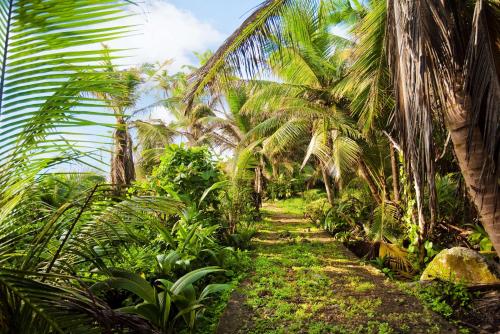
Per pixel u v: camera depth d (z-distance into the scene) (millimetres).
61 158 1982
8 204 1888
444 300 4590
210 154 7559
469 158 2914
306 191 20516
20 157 1872
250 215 9797
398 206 7578
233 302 4531
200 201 6410
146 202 2301
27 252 1907
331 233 9922
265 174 20828
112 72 1870
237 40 4453
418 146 2816
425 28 2633
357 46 4965
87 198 2043
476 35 2785
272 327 3861
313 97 9867
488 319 4137
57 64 1753
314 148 8578
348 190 11531
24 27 1662
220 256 5465
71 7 1615
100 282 2658
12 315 1579
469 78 2908
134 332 1820
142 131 14195
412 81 2678
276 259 6652
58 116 1855
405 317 4137
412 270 6500
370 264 6625
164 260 4293
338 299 4688
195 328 3750
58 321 1546
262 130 9734
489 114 2629
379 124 6797
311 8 4598
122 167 10148
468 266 5086
